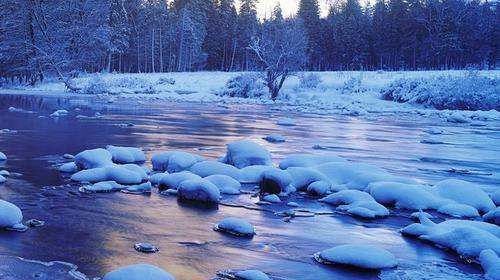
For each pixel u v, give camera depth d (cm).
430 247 671
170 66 8062
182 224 720
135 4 7969
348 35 8025
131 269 485
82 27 5300
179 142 1600
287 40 4584
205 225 721
